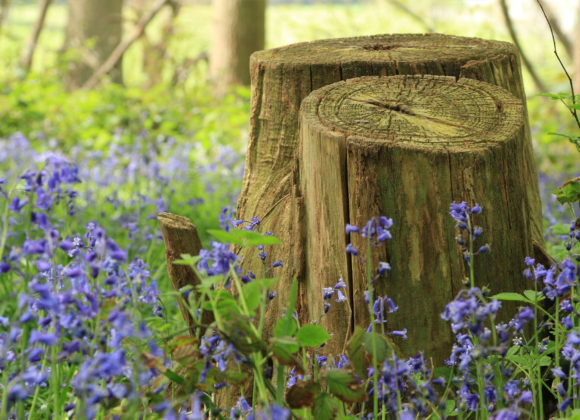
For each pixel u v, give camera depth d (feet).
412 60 10.97
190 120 32.68
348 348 7.30
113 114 31.81
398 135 8.69
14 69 46.52
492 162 8.46
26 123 30.76
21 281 12.84
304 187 9.49
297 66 10.88
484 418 7.33
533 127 29.84
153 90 36.11
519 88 11.68
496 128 8.95
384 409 7.02
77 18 51.47
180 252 9.41
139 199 17.66
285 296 9.91
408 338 8.61
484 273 8.59
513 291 8.92
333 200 8.82
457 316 6.22
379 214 8.47
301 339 7.07
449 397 8.45
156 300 8.02
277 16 46.96
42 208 7.32
